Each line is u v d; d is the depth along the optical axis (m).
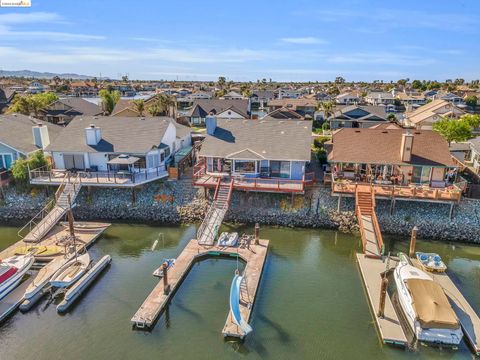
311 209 36.12
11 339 21.39
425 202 35.31
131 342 21.06
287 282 26.89
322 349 20.53
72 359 19.91
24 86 191.00
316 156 48.25
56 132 48.94
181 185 39.78
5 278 25.19
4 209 37.72
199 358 19.92
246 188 36.12
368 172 37.88
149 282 26.78
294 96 145.25
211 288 26.12
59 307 23.55
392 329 21.48
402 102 130.00
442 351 20.41
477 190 35.62
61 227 34.88
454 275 27.91
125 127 42.94
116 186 36.84
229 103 84.56
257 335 21.50
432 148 37.72
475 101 118.62
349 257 30.58
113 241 33.06
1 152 40.00
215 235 32.28
